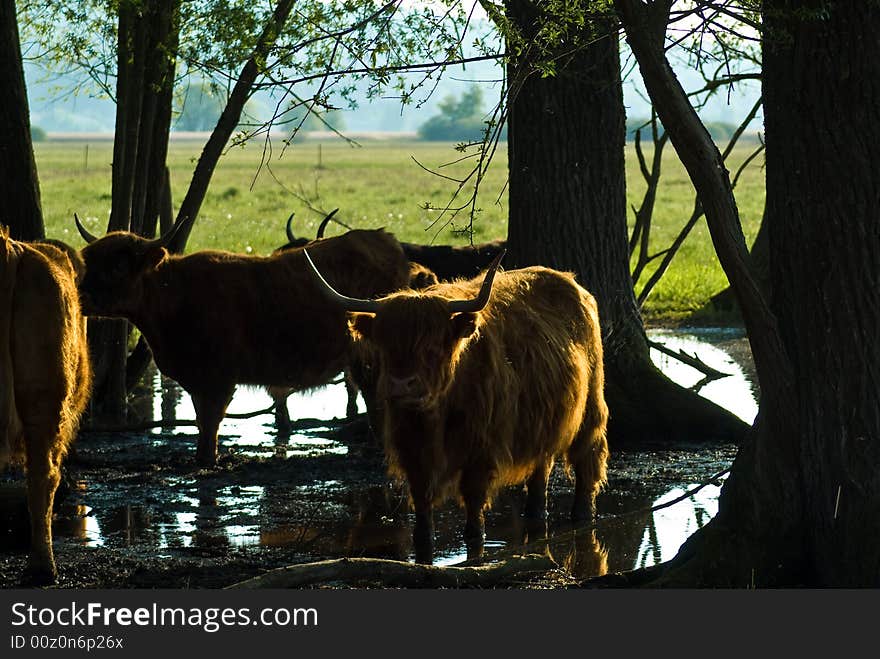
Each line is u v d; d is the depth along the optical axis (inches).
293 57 301.6
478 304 321.7
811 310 285.0
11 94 501.0
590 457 406.0
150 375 761.6
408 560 346.3
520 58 307.9
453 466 348.5
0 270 290.5
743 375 693.3
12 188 504.1
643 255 649.0
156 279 498.0
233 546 366.6
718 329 887.1
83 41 576.1
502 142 4414.4
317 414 634.8
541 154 532.4
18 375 295.1
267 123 286.0
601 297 541.3
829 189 280.1
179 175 3090.6
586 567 338.6
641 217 647.1
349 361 530.6
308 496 441.7
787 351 291.9
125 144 557.6
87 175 3248.0
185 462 500.4
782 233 290.4
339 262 537.3
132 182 563.2
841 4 275.0
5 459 296.4
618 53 533.0
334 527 393.4
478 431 345.1
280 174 3309.5
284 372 522.6
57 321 299.1
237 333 506.0
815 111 280.1
